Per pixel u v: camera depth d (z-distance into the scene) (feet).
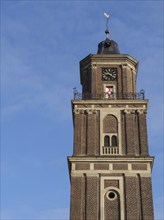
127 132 208.33
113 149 204.23
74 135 208.03
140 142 205.46
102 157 199.62
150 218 185.98
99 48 246.88
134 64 234.79
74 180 195.21
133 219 186.29
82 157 199.72
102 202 190.70
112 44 246.88
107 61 231.30
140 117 212.64
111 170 197.26
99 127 210.59
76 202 190.39
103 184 194.80
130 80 228.84
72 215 187.42
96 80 226.38
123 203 190.29
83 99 219.82
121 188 193.77
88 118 212.64
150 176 195.42
